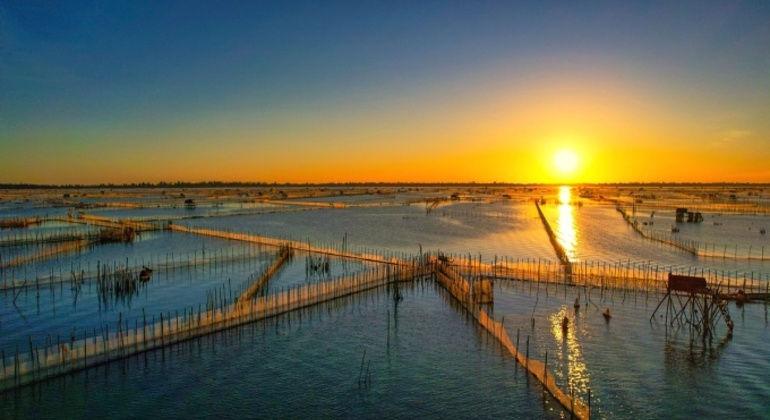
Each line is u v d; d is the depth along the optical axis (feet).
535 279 236.43
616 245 363.15
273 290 225.15
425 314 189.98
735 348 151.84
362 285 220.23
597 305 196.44
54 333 166.81
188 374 134.21
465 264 265.95
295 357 147.02
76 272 253.24
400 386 129.39
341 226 499.92
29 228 426.92
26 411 114.52
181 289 227.81
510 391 126.62
